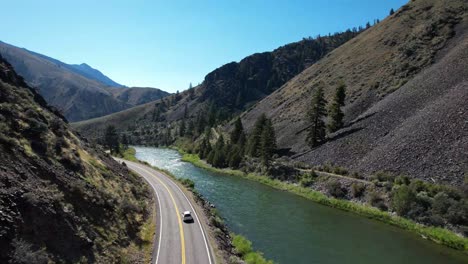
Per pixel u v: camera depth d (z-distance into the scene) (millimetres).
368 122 65375
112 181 36062
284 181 63750
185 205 40438
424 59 79375
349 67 108938
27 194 17828
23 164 21141
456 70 59938
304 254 29719
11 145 21844
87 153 38688
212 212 40250
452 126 46938
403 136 52906
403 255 30453
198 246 26641
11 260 13984
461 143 43656
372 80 87500
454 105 50125
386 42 104812
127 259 22375
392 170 48219
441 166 43031
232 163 84750
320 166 61219
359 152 58125
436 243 34000
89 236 21172
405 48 90312
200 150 107000
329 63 129625
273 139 78000
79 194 24250
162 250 25500
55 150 28156
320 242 33188
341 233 36344
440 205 37281
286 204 49531
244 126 120625
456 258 30109
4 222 15125
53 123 34281
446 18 92250
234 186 63875
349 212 45594
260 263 25109
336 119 74312
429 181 42250
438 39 84750
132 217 30453
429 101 57031
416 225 37812
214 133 135000
